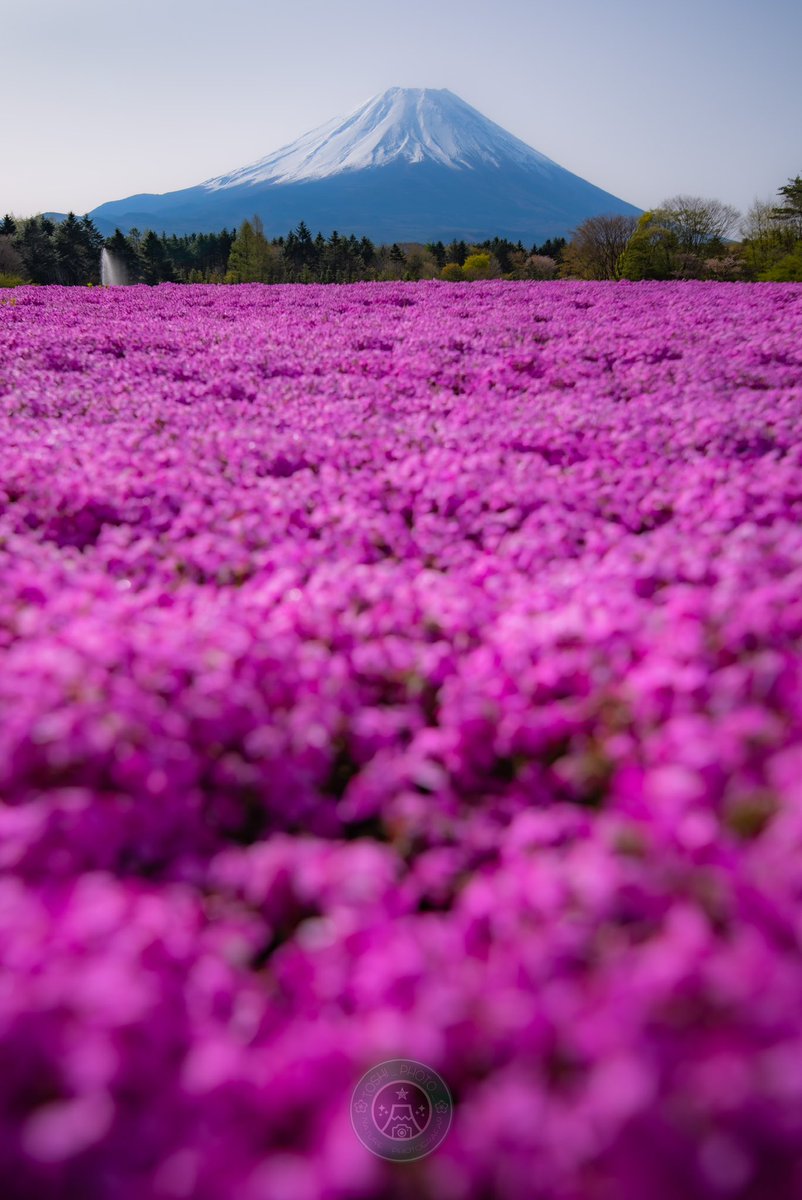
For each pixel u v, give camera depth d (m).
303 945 2.59
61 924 2.44
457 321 17.19
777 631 3.70
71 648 3.72
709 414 8.00
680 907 2.28
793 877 2.32
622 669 3.56
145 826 3.05
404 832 3.11
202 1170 1.85
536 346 13.21
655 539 5.08
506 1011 2.05
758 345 12.27
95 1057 2.00
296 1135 2.05
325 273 101.12
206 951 2.53
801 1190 1.66
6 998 2.14
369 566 5.15
